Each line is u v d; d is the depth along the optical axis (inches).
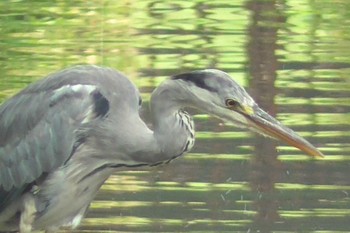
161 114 382.6
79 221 407.5
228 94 374.3
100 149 389.7
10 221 413.4
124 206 480.4
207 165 521.3
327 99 594.6
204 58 669.9
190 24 753.6
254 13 783.1
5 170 400.8
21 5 783.1
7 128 400.2
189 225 461.1
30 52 674.2
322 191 494.6
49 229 405.1
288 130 376.8
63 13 772.6
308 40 711.1
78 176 392.8
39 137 391.2
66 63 653.3
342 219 467.2
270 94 603.5
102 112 386.6
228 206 479.8
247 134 553.3
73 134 387.5
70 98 387.9
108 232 453.7
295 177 507.5
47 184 393.7
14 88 601.3
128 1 815.7
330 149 532.4
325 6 799.1
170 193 493.7
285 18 767.7
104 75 391.9
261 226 461.4
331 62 661.3
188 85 377.4
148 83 615.5
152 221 465.1
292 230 456.4
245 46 697.6
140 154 386.0
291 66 653.3
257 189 497.0
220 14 781.9
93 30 730.8
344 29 738.2
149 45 699.4
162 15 780.6
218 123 566.9
